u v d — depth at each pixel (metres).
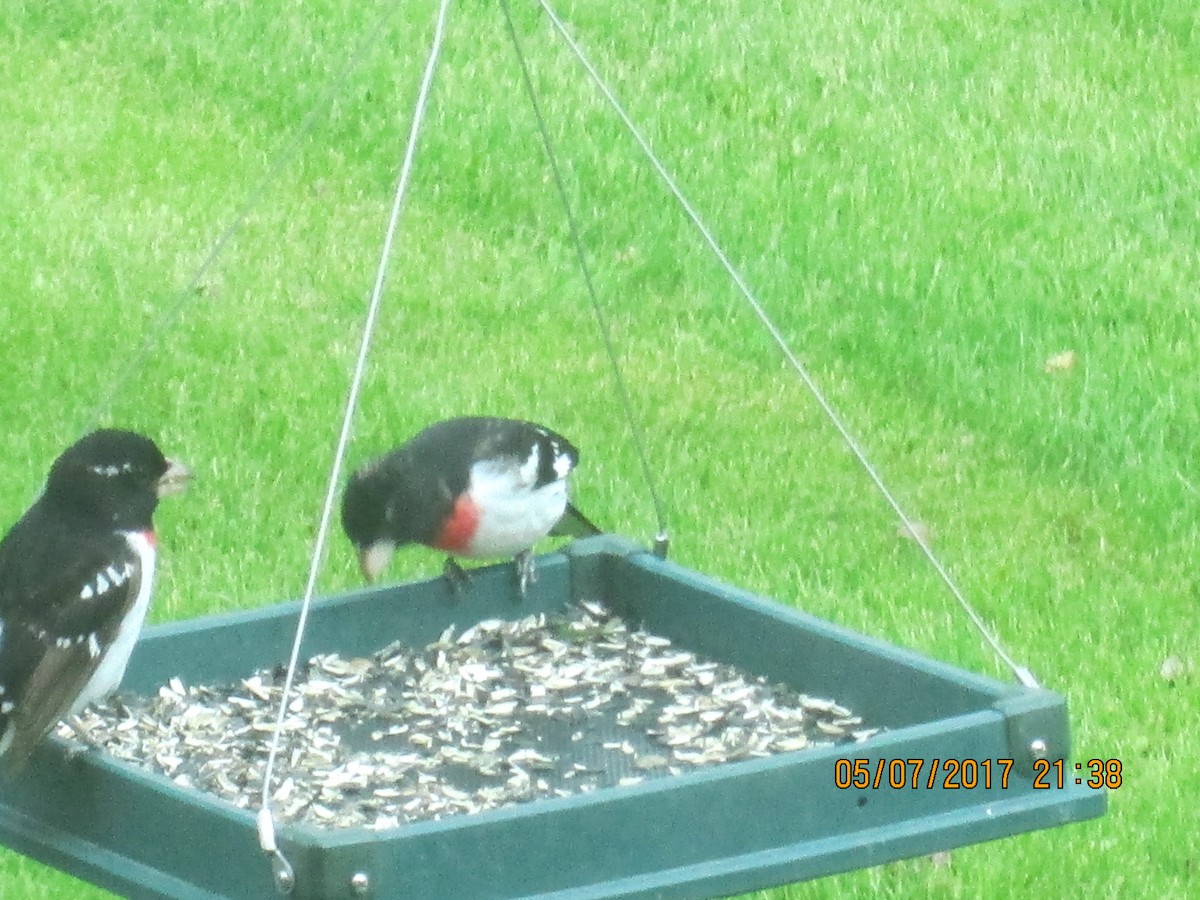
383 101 10.27
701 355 8.54
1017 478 7.70
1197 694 6.34
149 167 9.80
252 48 10.74
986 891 5.55
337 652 4.79
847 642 4.50
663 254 9.20
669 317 8.84
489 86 10.30
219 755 4.29
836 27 10.80
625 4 10.98
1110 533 7.31
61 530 4.20
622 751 4.34
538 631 4.96
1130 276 8.85
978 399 8.13
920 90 10.30
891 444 7.88
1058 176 9.62
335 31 10.84
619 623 5.02
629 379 8.30
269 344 8.38
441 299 8.88
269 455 7.59
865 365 8.48
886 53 10.59
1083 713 6.21
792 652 4.64
